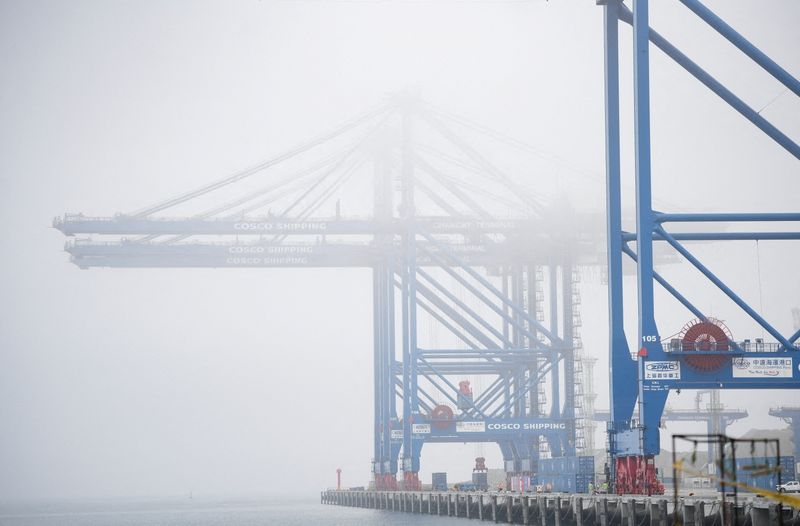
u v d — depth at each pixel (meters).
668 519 103.56
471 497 188.88
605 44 123.56
